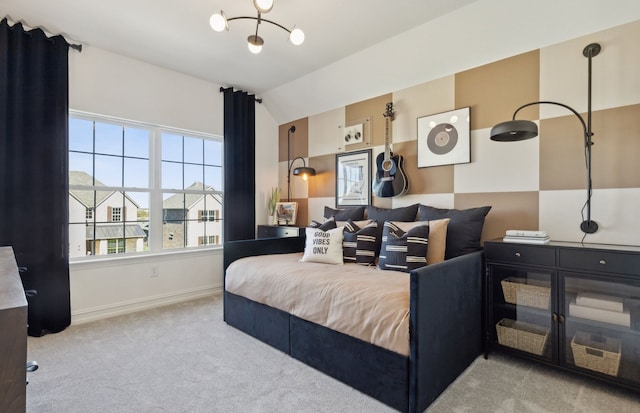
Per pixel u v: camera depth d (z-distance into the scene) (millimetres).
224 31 2656
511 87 2451
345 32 2656
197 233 3771
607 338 1788
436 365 1661
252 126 4113
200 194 3803
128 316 2994
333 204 3721
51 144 2660
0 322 616
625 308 1730
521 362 2092
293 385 1828
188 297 3578
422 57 2783
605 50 2064
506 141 2352
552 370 1987
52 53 2688
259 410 1603
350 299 1819
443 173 2816
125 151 3234
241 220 3961
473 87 2641
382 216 2887
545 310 1988
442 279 1708
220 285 3857
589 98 2109
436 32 2559
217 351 2256
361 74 3221
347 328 1803
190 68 3393
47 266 2613
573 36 2178
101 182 3082
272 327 2322
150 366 2035
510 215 2461
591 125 2119
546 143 2305
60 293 2656
